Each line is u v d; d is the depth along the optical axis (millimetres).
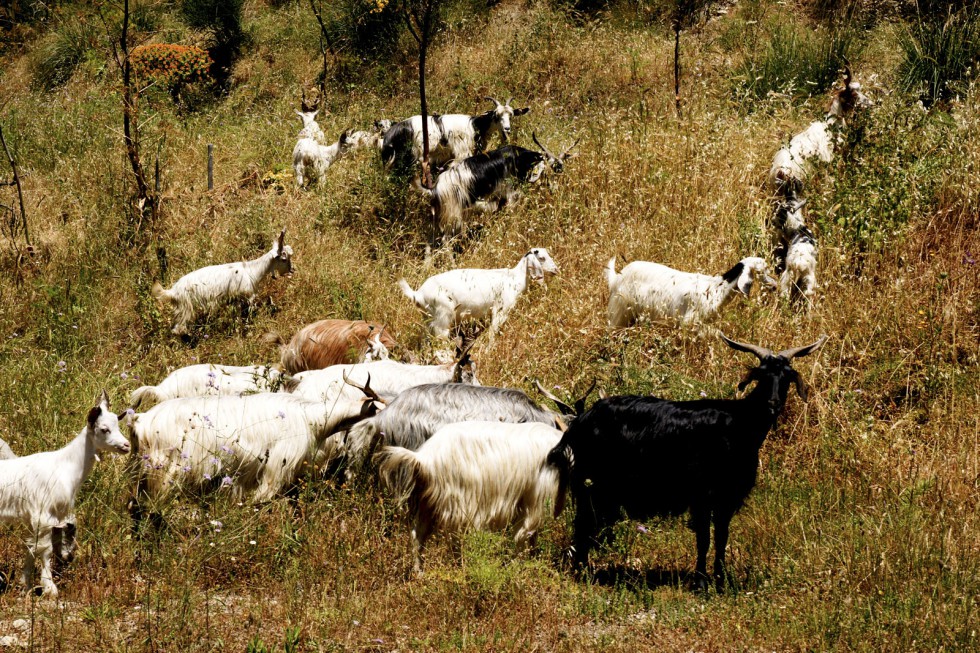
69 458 5961
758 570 6543
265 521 6570
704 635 5641
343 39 21781
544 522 6754
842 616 5746
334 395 7793
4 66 23484
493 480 6293
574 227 11461
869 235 9711
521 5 21484
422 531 6340
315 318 10820
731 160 12117
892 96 13188
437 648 5375
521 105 17938
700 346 9164
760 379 6258
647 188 11766
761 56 16969
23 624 5426
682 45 18578
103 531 6504
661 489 6309
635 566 6836
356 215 13078
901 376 8602
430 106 18594
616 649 5430
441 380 8023
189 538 6293
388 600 5820
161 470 6547
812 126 12078
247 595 5973
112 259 12148
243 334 10773
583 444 6438
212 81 21234
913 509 6906
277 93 20828
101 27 22812
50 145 16234
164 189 14109
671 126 13156
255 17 24266
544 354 9594
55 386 8930
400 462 6203
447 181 12375
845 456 7723
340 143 15289
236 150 16312
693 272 10328
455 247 12469
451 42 20734
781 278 9852
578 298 10414
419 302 10219
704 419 6191
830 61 16250
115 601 5742
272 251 10906
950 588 6039
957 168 10781
